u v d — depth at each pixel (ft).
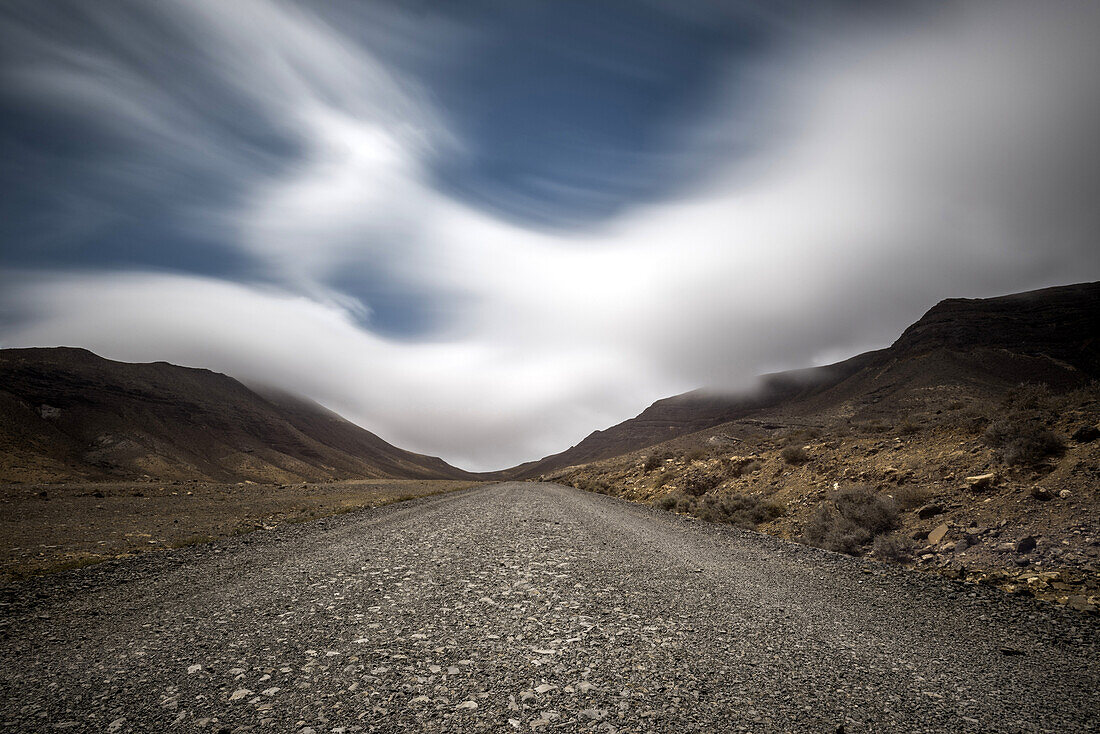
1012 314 416.67
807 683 13.04
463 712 11.10
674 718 10.95
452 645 15.10
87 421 451.53
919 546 31.58
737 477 69.92
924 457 44.34
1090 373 292.61
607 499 84.94
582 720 10.80
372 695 11.80
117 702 11.32
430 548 31.50
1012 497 31.83
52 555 31.17
